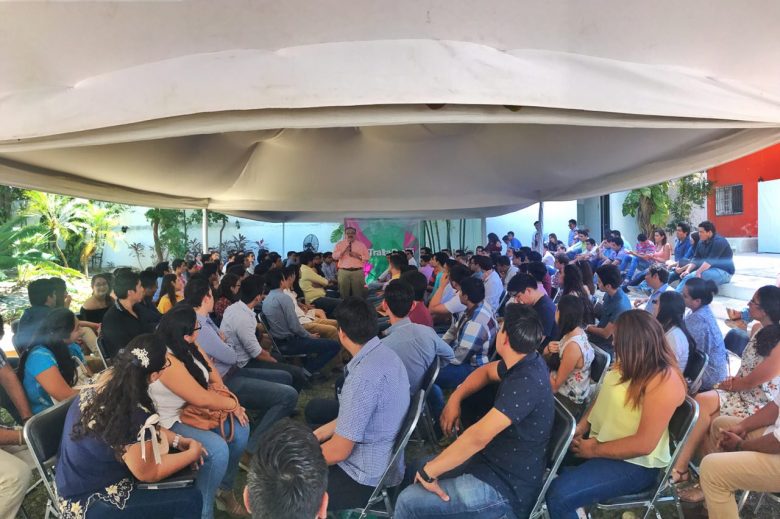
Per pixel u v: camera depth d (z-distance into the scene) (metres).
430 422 3.09
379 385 1.88
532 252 6.80
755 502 2.48
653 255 7.90
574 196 6.21
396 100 1.76
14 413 2.45
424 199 7.37
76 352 3.22
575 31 1.82
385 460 1.93
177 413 2.27
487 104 1.88
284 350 4.41
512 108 2.03
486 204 7.23
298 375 3.71
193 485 1.88
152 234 16.17
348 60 1.75
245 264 7.63
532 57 1.82
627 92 1.93
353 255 7.75
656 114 1.99
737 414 2.46
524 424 1.81
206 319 2.99
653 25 1.86
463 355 3.34
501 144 5.21
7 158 3.65
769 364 2.33
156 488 1.82
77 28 1.69
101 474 1.73
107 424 1.67
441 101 1.77
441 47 1.76
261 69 1.75
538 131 4.51
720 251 6.58
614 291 3.78
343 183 6.77
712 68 2.02
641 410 1.93
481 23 1.75
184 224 16.25
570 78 1.86
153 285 4.00
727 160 3.46
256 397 3.02
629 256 8.48
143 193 5.97
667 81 1.97
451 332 3.96
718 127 2.20
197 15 1.68
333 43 1.75
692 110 2.01
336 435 1.87
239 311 3.48
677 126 2.16
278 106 1.76
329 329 4.98
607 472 1.96
